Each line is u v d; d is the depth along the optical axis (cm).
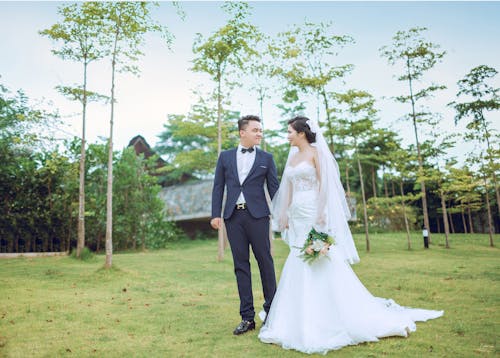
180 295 544
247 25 1055
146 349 298
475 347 286
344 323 307
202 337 331
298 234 354
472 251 1230
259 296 526
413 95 1416
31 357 280
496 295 488
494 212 2428
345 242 355
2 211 1126
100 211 1391
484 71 1363
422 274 704
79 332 350
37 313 423
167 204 2105
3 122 1134
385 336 314
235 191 374
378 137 1487
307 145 374
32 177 1159
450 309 418
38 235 1180
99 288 601
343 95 1242
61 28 874
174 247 1669
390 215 2250
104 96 930
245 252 369
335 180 371
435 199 2619
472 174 1491
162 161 2842
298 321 307
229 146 1521
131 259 1005
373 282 620
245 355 279
